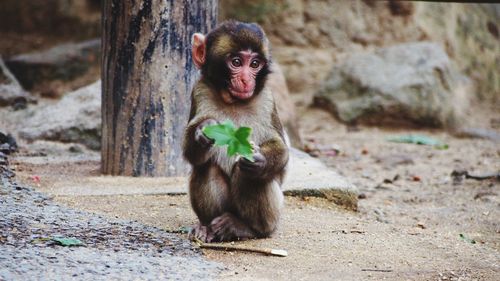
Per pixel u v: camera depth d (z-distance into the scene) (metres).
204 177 9.22
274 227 9.33
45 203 10.01
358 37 23.28
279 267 8.12
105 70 12.29
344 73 21.81
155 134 12.05
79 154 15.05
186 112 12.13
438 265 8.60
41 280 7.00
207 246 8.72
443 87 21.66
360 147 18.88
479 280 8.14
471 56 25.20
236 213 9.29
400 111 20.97
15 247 7.83
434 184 14.88
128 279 7.26
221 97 9.04
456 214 12.22
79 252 7.88
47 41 22.78
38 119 16.12
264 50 8.98
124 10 11.96
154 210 10.20
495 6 27.16
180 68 12.02
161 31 11.89
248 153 7.74
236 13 22.66
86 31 22.89
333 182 11.82
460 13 25.42
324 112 21.77
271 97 9.27
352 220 10.66
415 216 12.02
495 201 13.18
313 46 22.98
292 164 13.01
